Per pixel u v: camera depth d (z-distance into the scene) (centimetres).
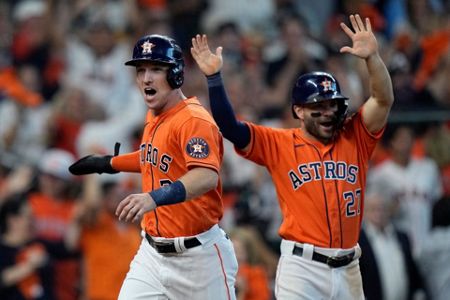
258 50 5025
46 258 3700
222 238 2455
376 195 3659
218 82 2562
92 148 4356
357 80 4841
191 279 2427
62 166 3922
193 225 2403
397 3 5506
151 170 2416
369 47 2527
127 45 4944
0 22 5175
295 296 2531
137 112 4622
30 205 3841
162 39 2367
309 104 2542
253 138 2588
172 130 2356
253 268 3462
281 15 5216
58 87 4922
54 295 3712
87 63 4900
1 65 5038
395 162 4231
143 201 2172
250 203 3884
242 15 5331
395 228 3709
